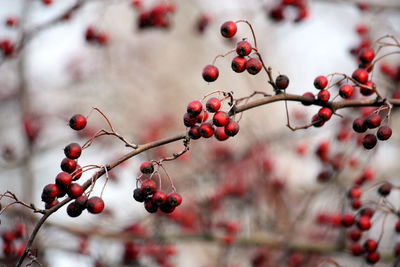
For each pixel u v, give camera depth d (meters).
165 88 12.62
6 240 4.93
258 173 7.47
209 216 6.95
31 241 3.20
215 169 7.59
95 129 8.31
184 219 6.94
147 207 3.20
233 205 7.23
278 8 7.25
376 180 6.82
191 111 3.12
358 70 3.52
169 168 7.88
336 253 6.40
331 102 3.38
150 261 6.64
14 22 6.68
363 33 6.64
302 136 7.55
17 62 8.21
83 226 6.63
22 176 7.47
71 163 3.14
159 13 7.30
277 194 7.43
